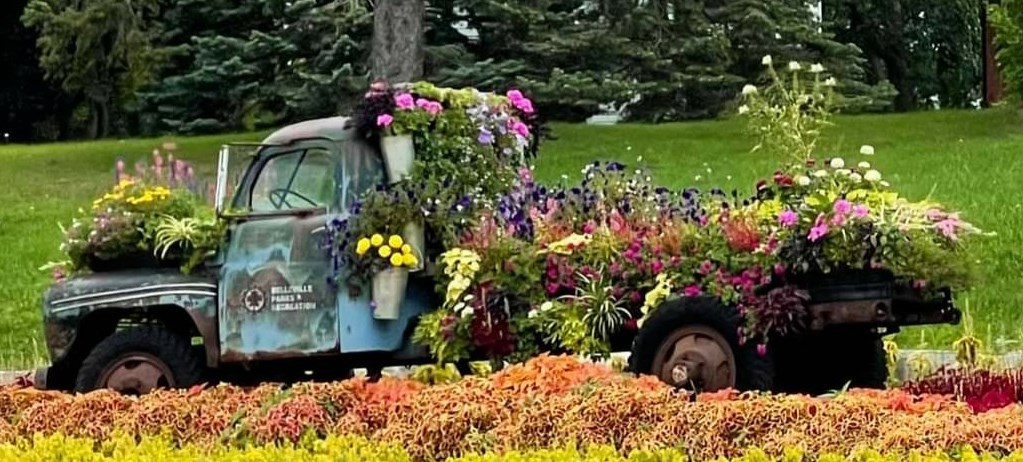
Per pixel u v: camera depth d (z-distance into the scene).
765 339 9.49
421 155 10.98
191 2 28.42
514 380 8.70
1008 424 7.20
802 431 7.39
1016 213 18.00
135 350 10.98
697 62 29.86
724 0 30.14
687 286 9.91
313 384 8.80
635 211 10.85
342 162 10.80
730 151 25.25
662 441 7.54
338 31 26.89
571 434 7.72
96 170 27.14
